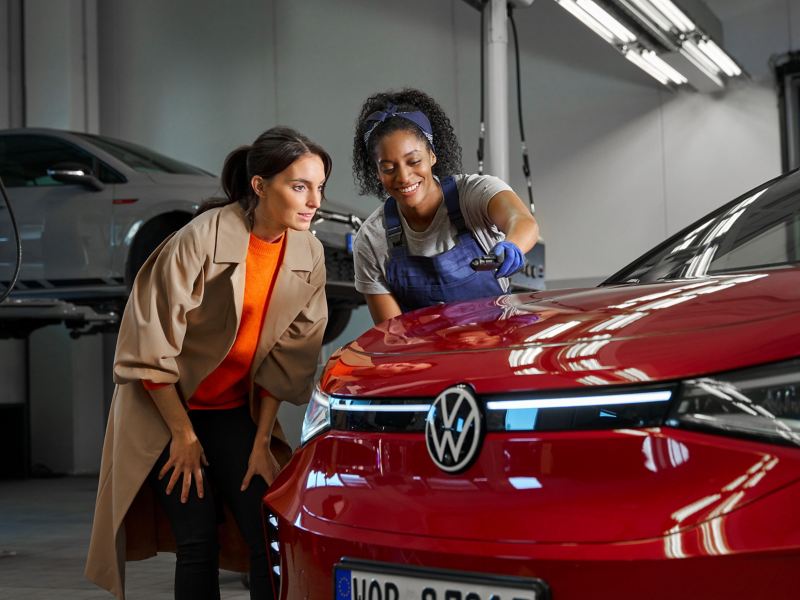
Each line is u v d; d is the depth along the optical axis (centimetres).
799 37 749
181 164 636
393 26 898
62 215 584
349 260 545
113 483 212
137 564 406
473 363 145
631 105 805
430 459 141
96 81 998
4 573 394
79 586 361
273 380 221
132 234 569
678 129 789
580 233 819
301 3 935
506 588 127
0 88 965
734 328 128
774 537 112
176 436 208
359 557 144
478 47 865
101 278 576
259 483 217
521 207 214
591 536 122
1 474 920
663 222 792
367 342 179
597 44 817
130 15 1002
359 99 909
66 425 923
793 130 752
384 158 219
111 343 947
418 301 230
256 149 206
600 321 147
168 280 204
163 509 217
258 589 213
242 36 958
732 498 116
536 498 129
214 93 968
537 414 132
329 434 162
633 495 123
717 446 119
